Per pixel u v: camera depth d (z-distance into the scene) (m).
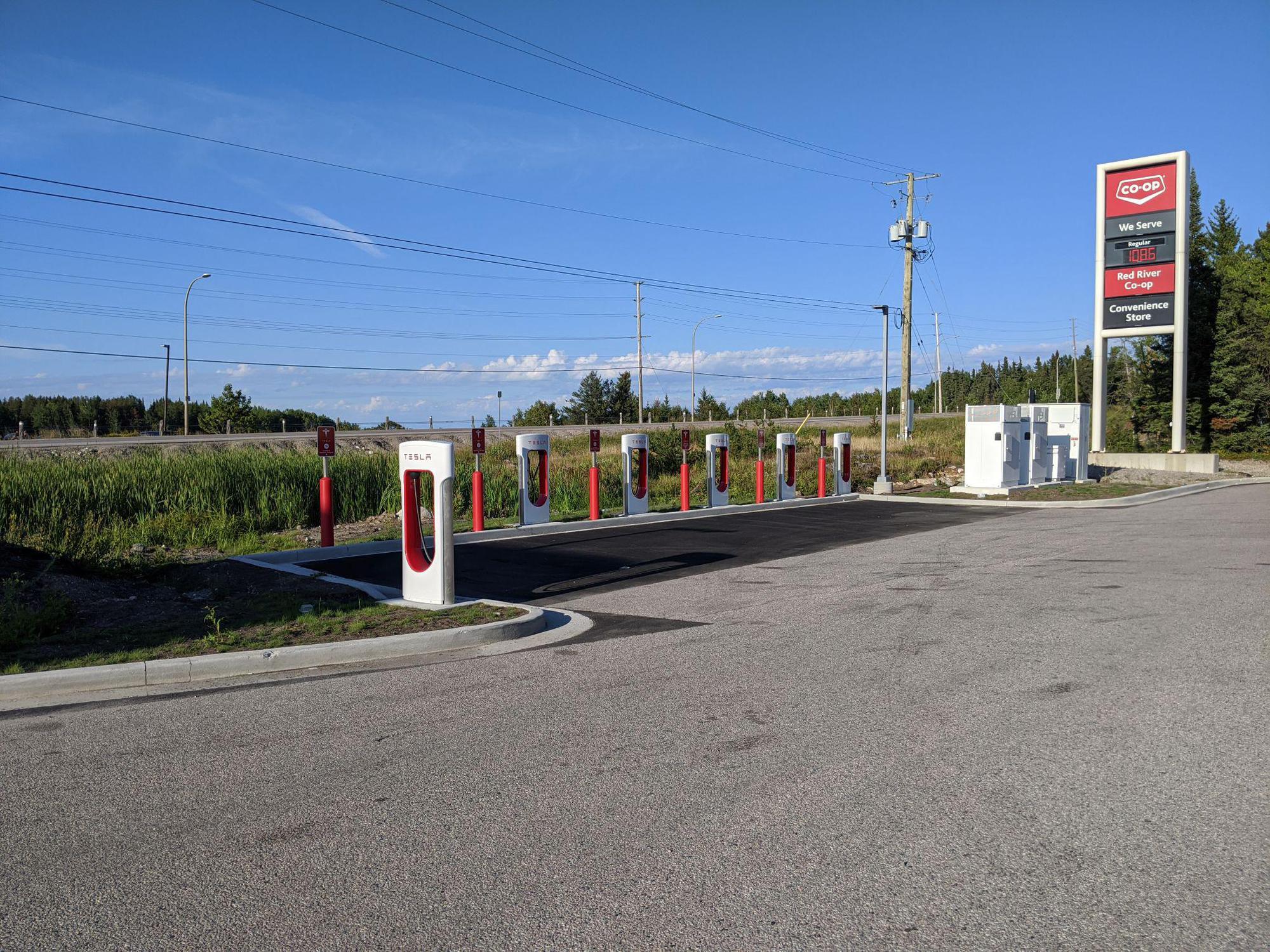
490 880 3.66
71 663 7.14
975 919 3.29
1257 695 6.01
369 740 5.48
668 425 58.84
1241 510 21.50
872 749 5.11
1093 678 6.52
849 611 9.36
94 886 3.68
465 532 15.80
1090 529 17.31
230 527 15.48
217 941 3.25
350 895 3.56
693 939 3.20
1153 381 49.91
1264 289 54.28
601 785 4.66
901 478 30.16
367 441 40.66
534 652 7.89
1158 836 3.94
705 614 9.44
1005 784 4.55
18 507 14.85
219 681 7.04
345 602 9.77
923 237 38.03
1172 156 34.84
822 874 3.65
